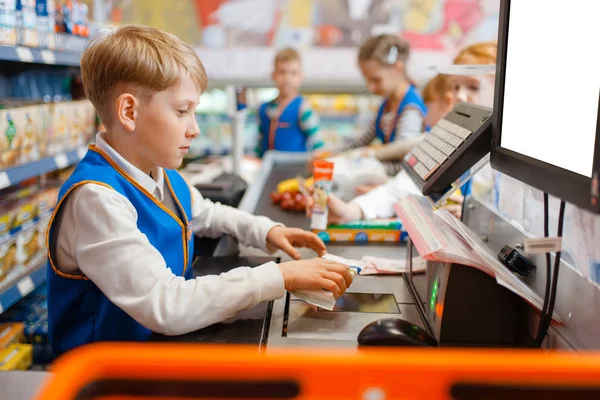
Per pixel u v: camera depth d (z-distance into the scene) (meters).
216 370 0.41
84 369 0.39
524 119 0.93
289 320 1.08
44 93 3.20
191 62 1.18
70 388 0.38
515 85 0.98
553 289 0.91
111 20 4.91
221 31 5.02
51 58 2.60
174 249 1.34
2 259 2.21
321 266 1.14
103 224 1.09
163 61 1.14
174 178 1.49
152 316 1.02
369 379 0.41
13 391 0.78
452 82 1.98
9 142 2.24
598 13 0.69
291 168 3.17
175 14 4.98
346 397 0.41
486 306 0.96
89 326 1.24
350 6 4.91
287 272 1.12
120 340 1.22
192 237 1.49
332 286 1.09
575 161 0.74
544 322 0.93
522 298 0.96
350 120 5.29
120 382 0.41
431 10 4.85
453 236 1.03
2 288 2.21
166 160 1.21
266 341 1.00
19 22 2.35
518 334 0.97
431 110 2.57
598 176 0.65
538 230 1.19
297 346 0.97
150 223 1.25
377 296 1.21
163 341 1.00
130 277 1.05
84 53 1.22
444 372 0.41
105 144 1.24
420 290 1.19
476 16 4.85
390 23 4.92
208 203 1.65
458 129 1.26
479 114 1.21
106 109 1.21
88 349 0.41
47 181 2.90
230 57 5.05
